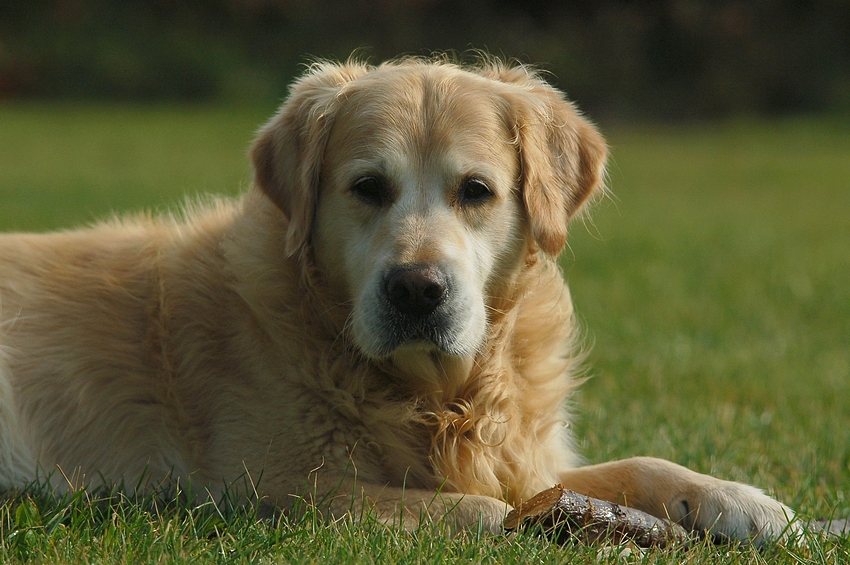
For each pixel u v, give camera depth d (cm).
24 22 8194
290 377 764
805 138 7169
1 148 5084
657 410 1180
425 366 776
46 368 814
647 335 1702
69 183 3828
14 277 849
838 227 3409
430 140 768
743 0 8619
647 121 8262
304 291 785
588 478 820
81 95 7988
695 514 742
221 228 857
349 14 8506
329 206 786
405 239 735
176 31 8456
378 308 730
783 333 1761
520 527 682
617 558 637
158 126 6450
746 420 1135
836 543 698
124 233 896
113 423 808
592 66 8312
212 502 723
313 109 800
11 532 646
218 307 805
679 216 3719
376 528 666
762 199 4331
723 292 2156
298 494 741
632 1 8594
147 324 823
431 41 8375
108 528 648
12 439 800
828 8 8550
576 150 852
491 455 798
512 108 814
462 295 736
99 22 8350
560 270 925
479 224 780
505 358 824
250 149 839
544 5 8600
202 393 792
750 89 8525
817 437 1066
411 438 783
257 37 8625
